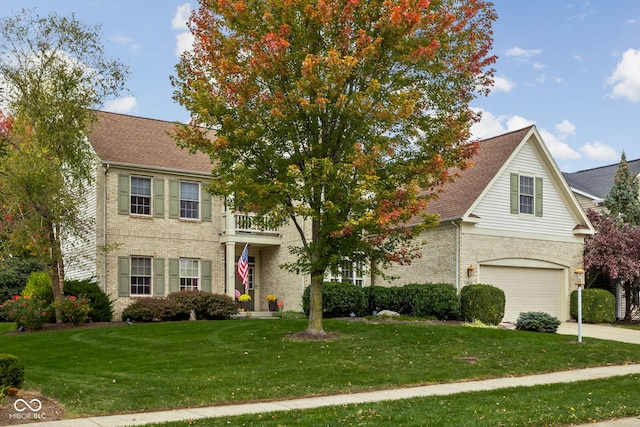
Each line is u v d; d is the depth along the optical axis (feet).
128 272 85.35
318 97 48.73
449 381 43.96
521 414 32.30
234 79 52.16
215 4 53.31
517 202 87.76
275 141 54.08
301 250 56.54
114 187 85.25
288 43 48.65
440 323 73.72
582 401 35.86
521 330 70.64
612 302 89.71
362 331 61.11
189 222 91.20
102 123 94.43
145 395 36.88
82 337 61.36
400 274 91.35
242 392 38.22
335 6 49.93
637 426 30.99
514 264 86.58
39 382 39.88
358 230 52.29
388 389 40.93
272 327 64.03
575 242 93.09
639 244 93.91
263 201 53.47
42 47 72.84
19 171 65.46
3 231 66.69
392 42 51.49
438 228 85.66
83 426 30.53
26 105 71.82
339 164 50.47
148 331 63.72
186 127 54.49
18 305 71.72
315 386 40.47
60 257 73.10
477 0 54.90
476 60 54.95
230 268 92.17
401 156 55.42
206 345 54.44
